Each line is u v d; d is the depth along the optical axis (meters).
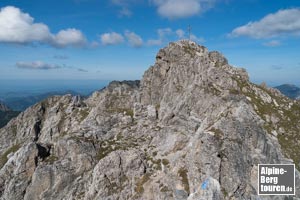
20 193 91.06
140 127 105.25
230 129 73.44
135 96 124.88
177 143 85.62
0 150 152.00
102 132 105.31
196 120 90.25
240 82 99.62
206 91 95.44
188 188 68.31
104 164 83.56
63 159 93.81
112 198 77.31
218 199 62.62
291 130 82.75
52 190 87.94
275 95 100.94
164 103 109.19
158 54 122.56
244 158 69.75
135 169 82.56
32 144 97.44
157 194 71.06
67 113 138.75
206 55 114.50
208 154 69.12
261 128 76.69
